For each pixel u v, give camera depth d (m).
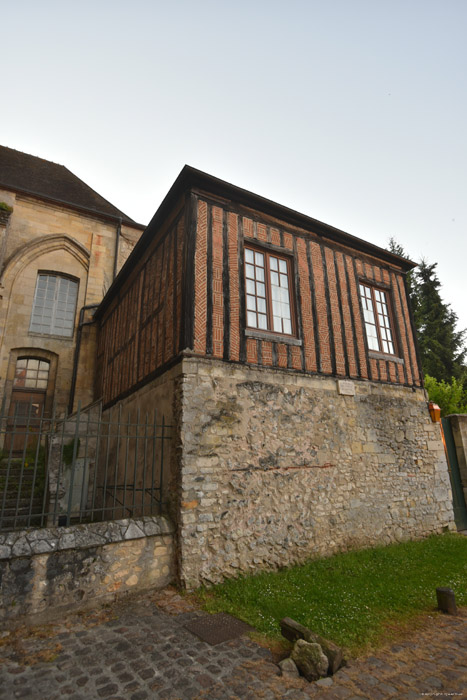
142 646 3.30
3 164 14.55
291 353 6.26
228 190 6.13
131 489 6.62
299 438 5.92
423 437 7.67
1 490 7.40
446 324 20.02
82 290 13.24
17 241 12.53
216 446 5.12
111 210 15.29
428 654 3.24
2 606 3.66
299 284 6.76
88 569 4.15
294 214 6.81
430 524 7.14
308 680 2.83
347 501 6.16
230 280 5.91
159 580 4.55
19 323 12.02
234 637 3.45
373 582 4.74
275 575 4.89
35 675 2.87
